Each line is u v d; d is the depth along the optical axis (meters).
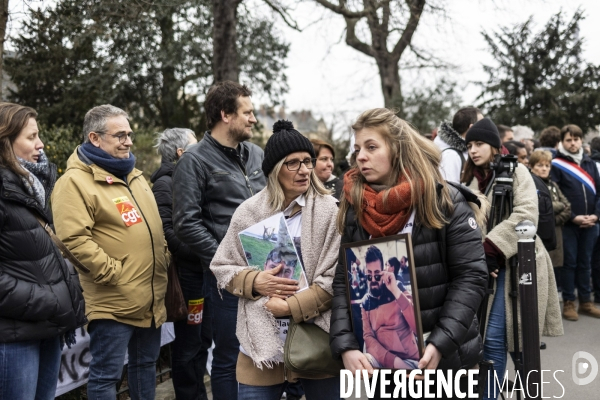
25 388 2.62
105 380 3.29
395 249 2.24
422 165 2.27
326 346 2.61
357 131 2.38
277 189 2.78
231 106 3.51
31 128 2.74
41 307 2.59
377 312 2.30
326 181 4.97
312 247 2.73
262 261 2.73
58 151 7.39
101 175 3.29
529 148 8.72
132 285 3.30
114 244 3.28
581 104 27.30
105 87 14.41
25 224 2.60
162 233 3.58
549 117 27.25
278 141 2.77
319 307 2.63
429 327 2.28
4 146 2.62
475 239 2.32
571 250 6.84
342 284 2.51
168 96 15.80
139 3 7.72
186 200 3.39
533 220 3.38
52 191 3.26
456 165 4.41
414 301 2.19
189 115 17.20
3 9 5.32
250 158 3.76
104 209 3.25
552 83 27.89
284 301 2.65
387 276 2.27
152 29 12.59
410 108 16.09
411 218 2.29
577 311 7.25
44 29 7.27
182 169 3.44
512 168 3.51
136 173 3.59
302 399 4.36
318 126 16.70
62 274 2.77
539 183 5.39
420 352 2.20
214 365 3.42
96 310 3.27
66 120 14.90
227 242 2.88
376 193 2.34
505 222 3.38
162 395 4.50
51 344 2.88
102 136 3.33
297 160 2.76
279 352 2.69
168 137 4.30
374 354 2.33
